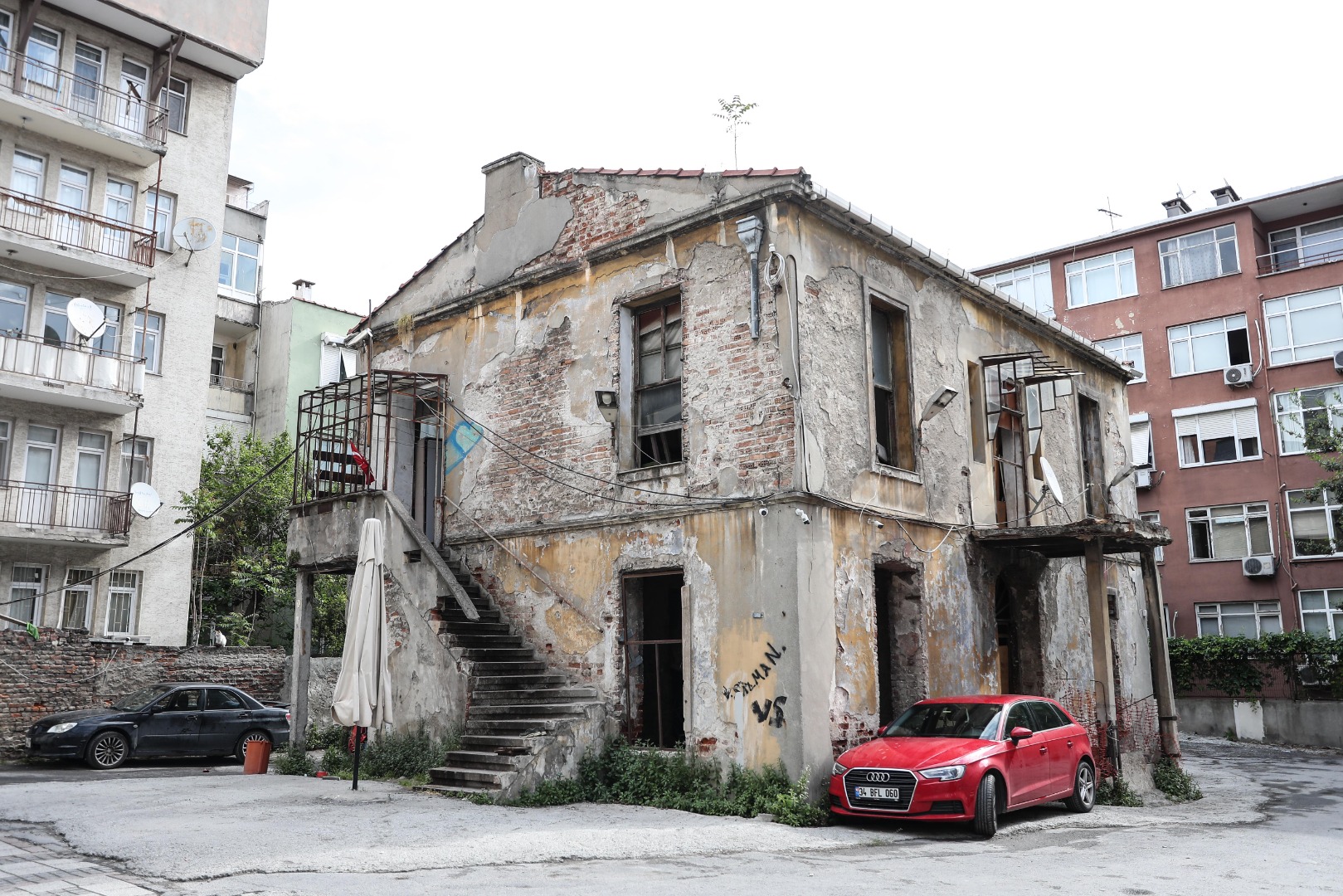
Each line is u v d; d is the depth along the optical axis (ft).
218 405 108.58
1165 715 52.13
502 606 48.67
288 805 34.83
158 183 79.97
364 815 32.71
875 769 33.68
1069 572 58.18
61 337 77.92
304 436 56.34
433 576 46.62
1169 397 107.96
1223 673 93.56
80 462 77.87
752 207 41.47
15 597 72.95
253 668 69.41
